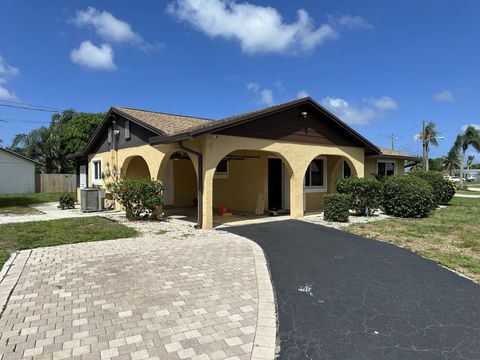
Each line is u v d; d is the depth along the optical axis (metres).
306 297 4.56
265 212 13.05
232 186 14.15
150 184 11.21
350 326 3.72
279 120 11.45
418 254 6.78
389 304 4.32
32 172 30.03
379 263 6.16
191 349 3.19
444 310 4.13
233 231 9.26
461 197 24.34
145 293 4.61
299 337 3.48
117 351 3.14
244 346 3.26
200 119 15.30
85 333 3.48
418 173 17.08
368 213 12.38
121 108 14.00
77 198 19.84
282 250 7.11
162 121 12.64
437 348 3.25
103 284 4.96
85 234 8.74
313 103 12.05
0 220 11.47
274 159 13.82
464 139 38.78
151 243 7.71
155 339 3.37
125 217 12.09
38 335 3.44
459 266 5.91
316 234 8.82
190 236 8.55
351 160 14.15
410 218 11.77
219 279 5.20
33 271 5.57
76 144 33.59
